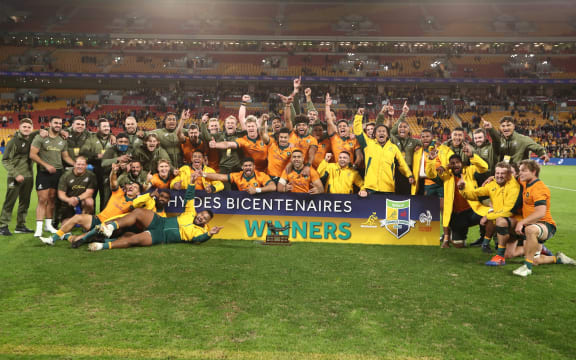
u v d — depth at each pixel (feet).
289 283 15.24
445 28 178.19
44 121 134.31
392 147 23.11
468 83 155.84
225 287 14.62
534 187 17.83
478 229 29.09
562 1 190.19
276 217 23.03
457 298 14.03
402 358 9.92
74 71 157.99
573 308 13.25
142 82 163.02
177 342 10.48
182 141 24.81
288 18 187.93
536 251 17.03
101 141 25.30
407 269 17.53
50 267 16.61
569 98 153.99
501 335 11.24
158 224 21.02
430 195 23.27
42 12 183.62
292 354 9.99
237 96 154.71
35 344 10.26
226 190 23.31
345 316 12.31
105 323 11.50
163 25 178.09
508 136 22.59
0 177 59.26
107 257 18.28
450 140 24.14
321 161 25.04
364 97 152.87
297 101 28.30
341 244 22.40
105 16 183.93
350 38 170.09
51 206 23.54
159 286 14.57
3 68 156.66
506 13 187.42
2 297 13.34
